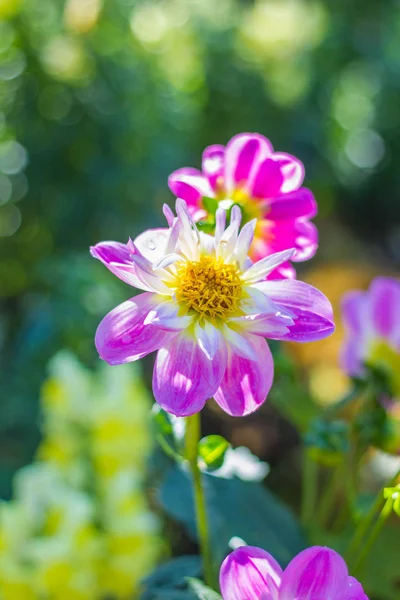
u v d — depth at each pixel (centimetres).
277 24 257
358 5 327
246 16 264
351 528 69
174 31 205
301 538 67
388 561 66
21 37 152
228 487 67
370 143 323
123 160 169
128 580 84
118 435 91
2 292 169
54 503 82
